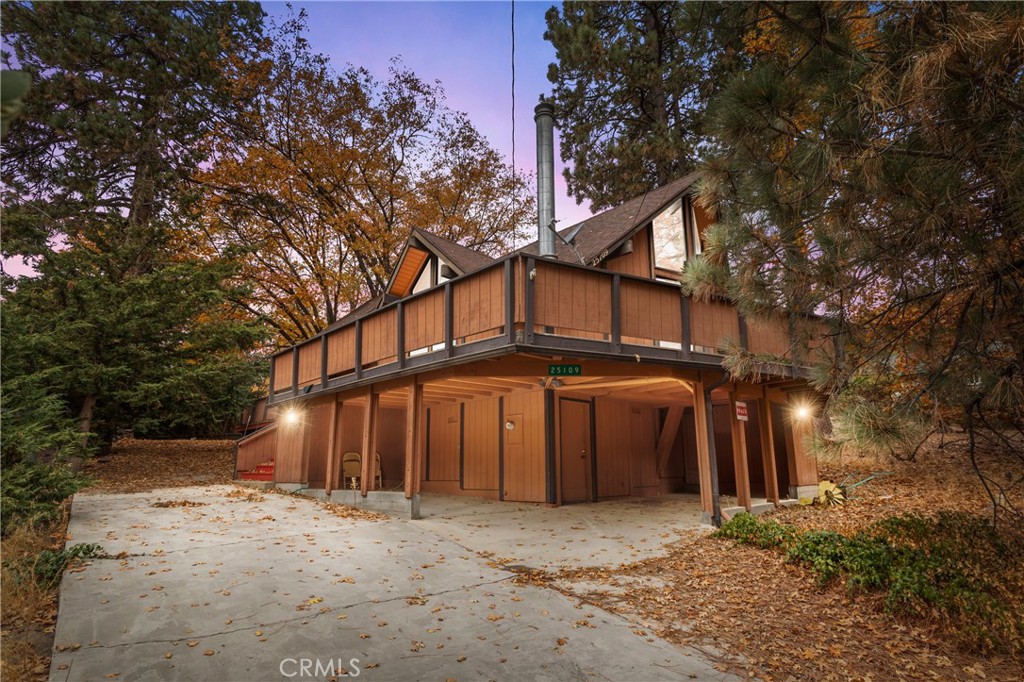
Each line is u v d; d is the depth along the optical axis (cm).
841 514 950
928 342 487
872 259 474
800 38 449
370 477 1062
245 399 1830
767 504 1053
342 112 2106
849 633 491
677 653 444
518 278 710
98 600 488
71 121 1474
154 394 1258
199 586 538
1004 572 570
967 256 443
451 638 456
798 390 1116
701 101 1864
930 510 908
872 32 424
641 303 834
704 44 548
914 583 523
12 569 512
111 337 1233
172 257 1642
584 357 752
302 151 2027
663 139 1922
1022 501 886
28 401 744
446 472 1434
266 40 2038
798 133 444
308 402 1294
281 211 2052
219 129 1955
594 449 1262
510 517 995
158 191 1716
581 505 1162
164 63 1723
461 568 643
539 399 1191
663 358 840
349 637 449
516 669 408
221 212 1961
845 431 452
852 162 430
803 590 589
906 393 480
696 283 590
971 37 333
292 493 1209
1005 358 457
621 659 430
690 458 1497
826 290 495
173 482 1303
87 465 1398
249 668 392
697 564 679
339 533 788
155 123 1722
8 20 1424
